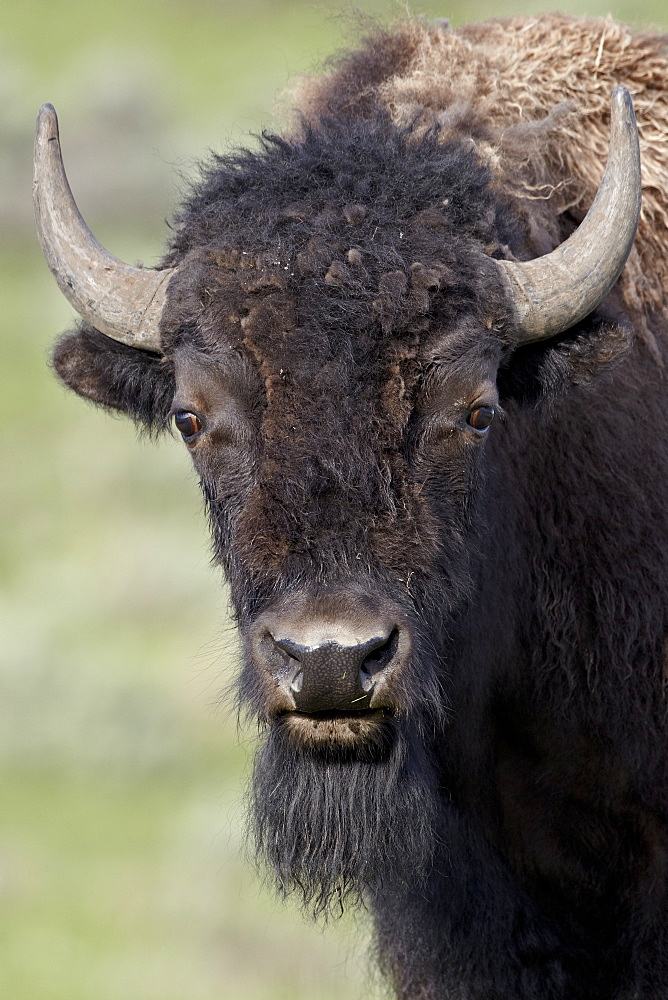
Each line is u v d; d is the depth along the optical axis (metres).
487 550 20.08
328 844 18.52
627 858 21.48
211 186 19.41
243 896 38.19
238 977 34.16
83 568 60.56
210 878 38.94
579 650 21.14
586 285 19.06
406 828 18.67
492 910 21.48
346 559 17.05
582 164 22.53
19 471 70.50
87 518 66.00
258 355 17.59
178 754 47.47
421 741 19.20
